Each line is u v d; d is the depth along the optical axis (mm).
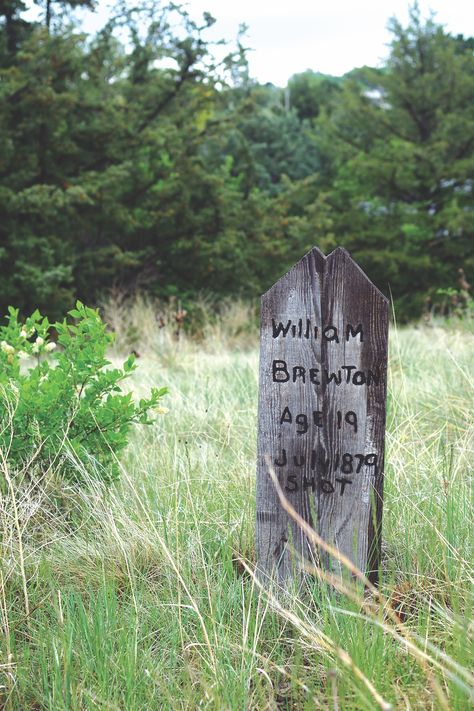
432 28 21297
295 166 28391
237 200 16859
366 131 22531
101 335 3912
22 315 13188
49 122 13297
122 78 15789
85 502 3523
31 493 3600
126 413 3879
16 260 12820
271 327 2938
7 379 3701
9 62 13922
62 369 3895
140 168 15102
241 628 2736
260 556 3016
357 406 2889
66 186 13656
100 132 14227
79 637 2609
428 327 10555
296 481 2959
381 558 3100
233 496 3707
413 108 21750
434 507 3281
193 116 16234
